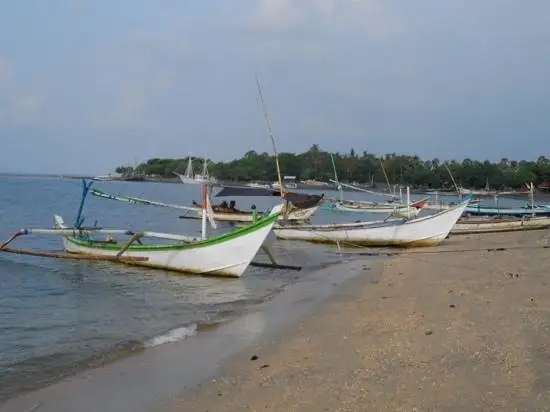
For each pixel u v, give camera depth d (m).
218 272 19.52
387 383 7.72
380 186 126.25
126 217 50.25
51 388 8.62
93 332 12.07
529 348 8.66
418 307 12.70
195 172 125.62
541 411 6.26
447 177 127.44
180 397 8.09
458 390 7.16
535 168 130.88
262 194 42.47
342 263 23.05
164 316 13.66
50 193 90.81
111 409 7.75
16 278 19.14
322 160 131.88
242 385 8.39
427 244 28.28
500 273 17.41
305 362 9.27
